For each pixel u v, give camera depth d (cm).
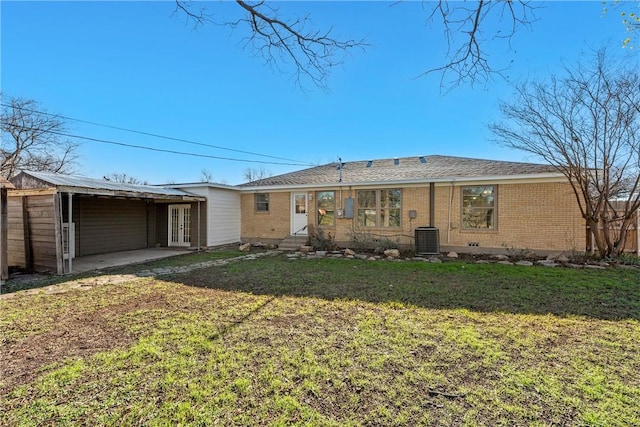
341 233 1276
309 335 379
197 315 457
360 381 275
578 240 949
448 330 391
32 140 2008
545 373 286
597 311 462
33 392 263
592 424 219
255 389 263
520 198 1012
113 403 246
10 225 905
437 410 236
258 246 1358
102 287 645
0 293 600
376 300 528
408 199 1163
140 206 1383
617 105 841
